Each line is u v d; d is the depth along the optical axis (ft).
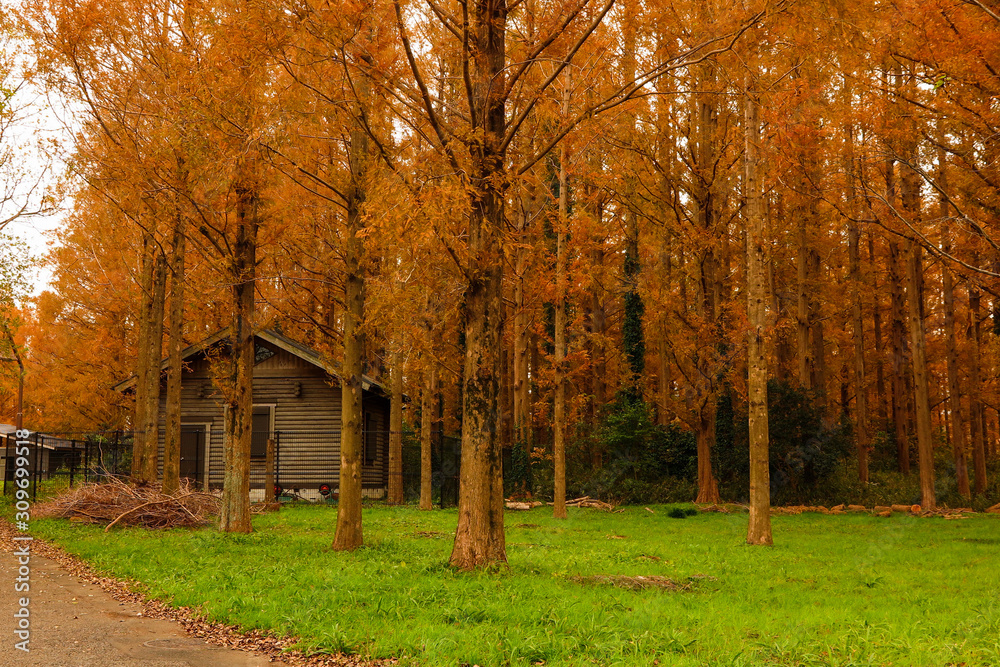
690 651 20.76
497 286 35.14
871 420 118.01
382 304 36.78
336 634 21.56
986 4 39.60
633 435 90.02
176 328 57.67
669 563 40.24
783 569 38.65
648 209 73.41
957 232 47.09
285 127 36.73
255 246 49.44
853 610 27.73
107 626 23.97
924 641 22.00
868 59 40.81
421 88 31.68
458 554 33.96
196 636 22.95
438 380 81.15
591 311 102.42
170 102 43.86
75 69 47.32
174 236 57.57
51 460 115.34
